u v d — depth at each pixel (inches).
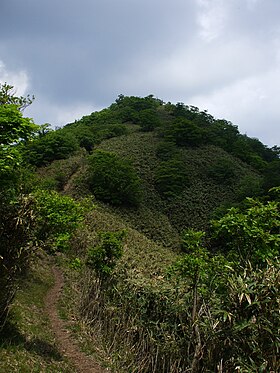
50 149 2048.5
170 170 2194.9
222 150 2723.9
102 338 433.4
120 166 1946.4
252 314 246.8
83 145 2687.0
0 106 311.6
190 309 355.6
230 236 342.0
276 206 329.4
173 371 331.3
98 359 384.5
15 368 296.5
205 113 3668.8
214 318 290.8
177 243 1615.4
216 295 305.9
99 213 1462.8
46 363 337.4
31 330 399.5
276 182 1868.8
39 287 597.0
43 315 484.4
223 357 269.3
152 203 2011.6
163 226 1774.1
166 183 2134.6
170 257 1056.8
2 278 327.0
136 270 569.9
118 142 2751.0
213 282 317.1
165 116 3690.9
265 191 1889.8
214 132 3031.5
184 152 2578.7
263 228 324.5
